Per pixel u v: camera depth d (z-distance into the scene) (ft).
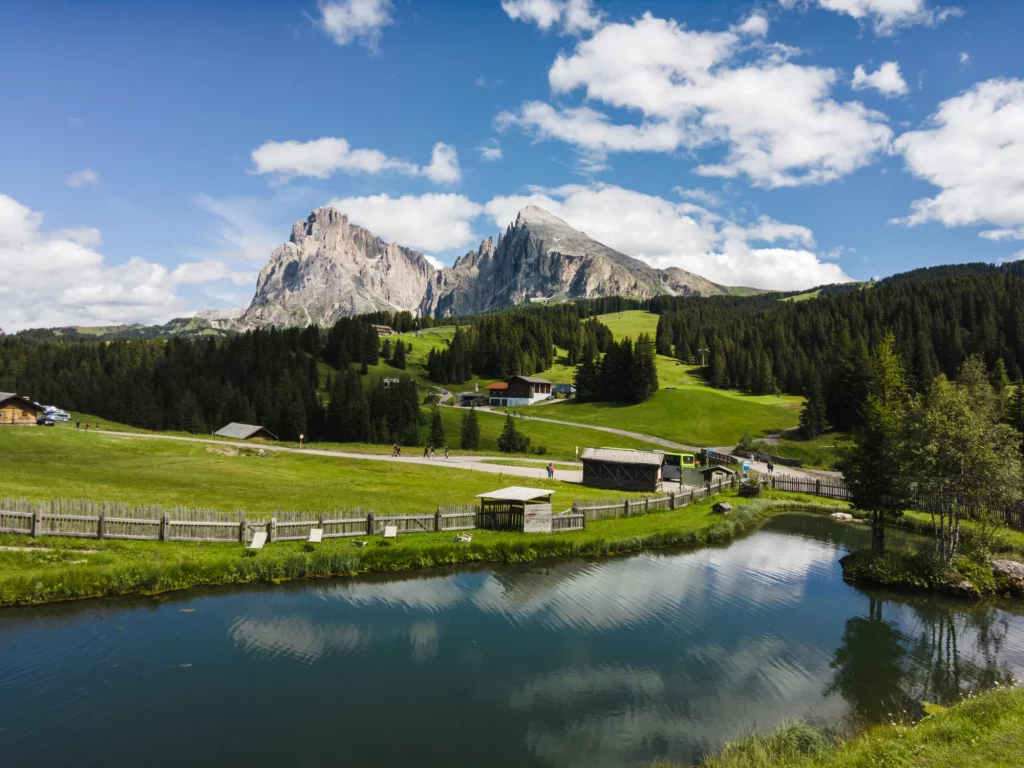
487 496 137.08
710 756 55.01
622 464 230.48
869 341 612.70
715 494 217.36
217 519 110.22
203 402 548.31
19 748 51.93
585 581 107.76
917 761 46.57
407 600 93.45
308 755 52.75
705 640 84.07
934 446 119.14
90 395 570.87
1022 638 91.04
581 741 57.21
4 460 167.43
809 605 101.91
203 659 70.03
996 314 610.65
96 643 72.28
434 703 63.21
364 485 184.14
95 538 97.45
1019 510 163.02
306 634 78.84
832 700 68.64
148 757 51.47
